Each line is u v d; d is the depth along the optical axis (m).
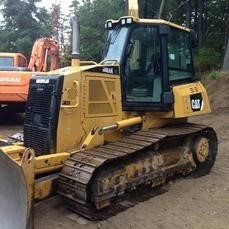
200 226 5.43
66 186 5.54
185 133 6.69
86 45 30.44
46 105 5.94
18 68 12.58
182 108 6.93
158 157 6.43
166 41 6.83
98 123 6.24
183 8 25.91
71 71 6.02
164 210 5.92
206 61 22.25
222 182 7.11
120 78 6.48
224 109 14.21
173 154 6.77
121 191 5.81
